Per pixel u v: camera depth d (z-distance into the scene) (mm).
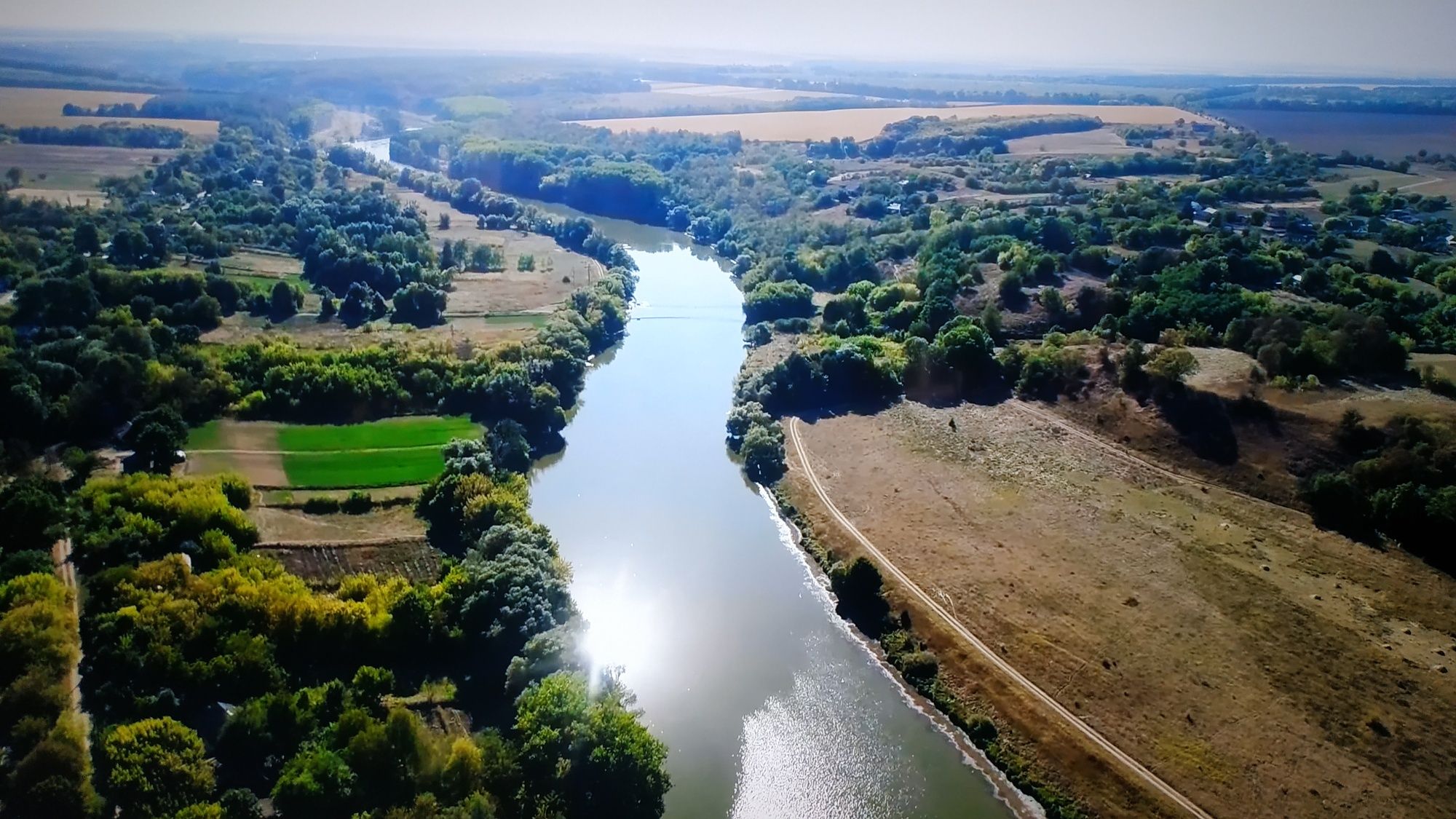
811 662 86125
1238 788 69688
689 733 76312
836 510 109312
